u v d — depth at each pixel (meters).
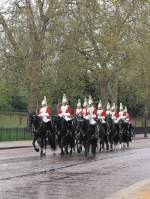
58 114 35.41
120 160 31.19
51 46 60.00
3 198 16.19
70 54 61.03
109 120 42.59
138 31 69.94
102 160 31.09
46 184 19.61
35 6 60.38
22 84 59.41
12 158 31.31
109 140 42.56
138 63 69.69
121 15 68.94
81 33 63.97
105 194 17.52
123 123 45.25
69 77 61.62
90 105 36.56
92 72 69.56
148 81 77.25
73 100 72.19
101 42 66.38
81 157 33.41
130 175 23.05
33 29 59.06
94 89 77.56
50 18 59.84
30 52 59.06
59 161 29.77
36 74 58.16
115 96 73.81
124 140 45.44
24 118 62.62
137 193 16.91
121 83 78.44
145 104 84.12
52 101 66.56
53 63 60.16
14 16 58.56
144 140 65.88
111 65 69.75
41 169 24.86
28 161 29.25
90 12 64.00
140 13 69.12
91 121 35.28
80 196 17.05
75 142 38.31
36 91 58.84
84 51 66.12
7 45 59.00
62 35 60.69
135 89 81.44
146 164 28.55
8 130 55.69
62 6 60.03
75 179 21.34
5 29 58.53
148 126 96.25
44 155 33.25
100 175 22.94
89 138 35.03
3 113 61.69
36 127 33.25
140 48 69.56
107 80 70.94
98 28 66.88
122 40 69.81
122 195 16.70
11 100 74.19
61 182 20.33
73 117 36.72
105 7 66.50
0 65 58.38
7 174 22.39
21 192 17.50
